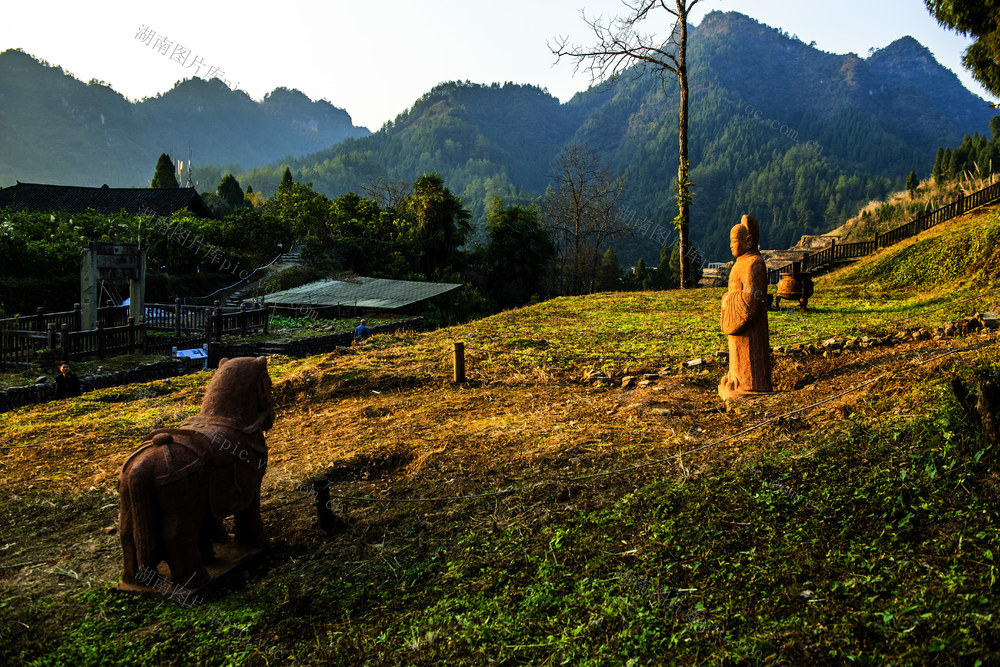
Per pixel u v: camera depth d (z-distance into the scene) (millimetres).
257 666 4504
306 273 39969
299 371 13164
